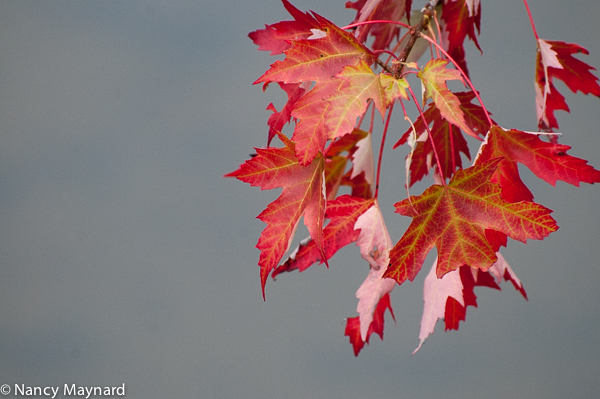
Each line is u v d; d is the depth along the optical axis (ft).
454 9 7.53
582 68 7.46
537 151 7.23
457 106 7.18
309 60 7.13
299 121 7.08
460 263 7.16
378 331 7.45
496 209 7.14
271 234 7.15
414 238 7.16
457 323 7.38
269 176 7.16
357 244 7.36
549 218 7.13
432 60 7.22
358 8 7.45
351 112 7.09
